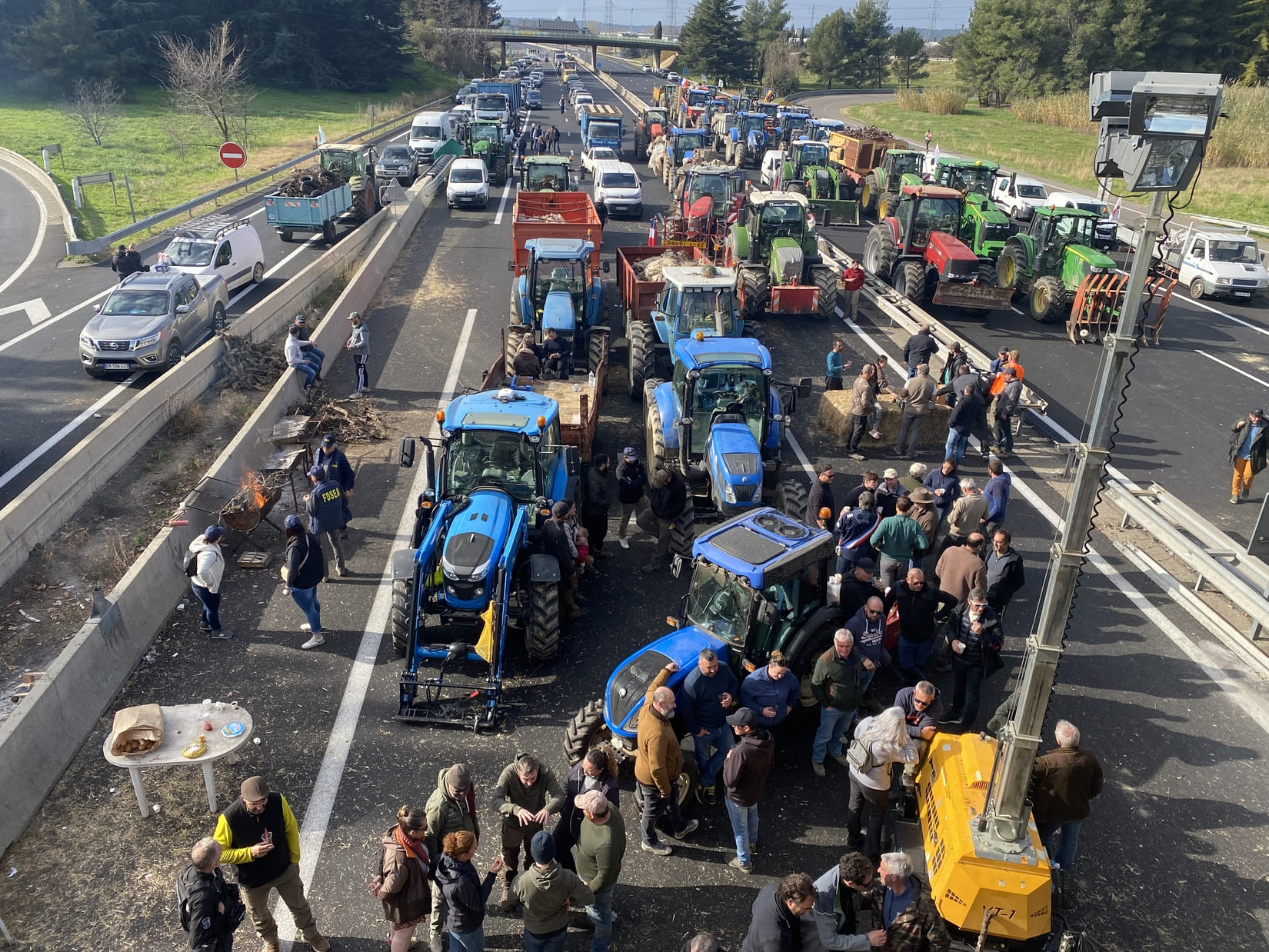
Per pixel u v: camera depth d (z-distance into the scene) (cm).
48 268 2603
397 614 994
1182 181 508
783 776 883
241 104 5019
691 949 527
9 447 1517
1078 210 2295
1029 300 2522
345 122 5872
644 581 1202
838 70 10919
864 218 3678
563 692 984
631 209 3344
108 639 965
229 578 1180
